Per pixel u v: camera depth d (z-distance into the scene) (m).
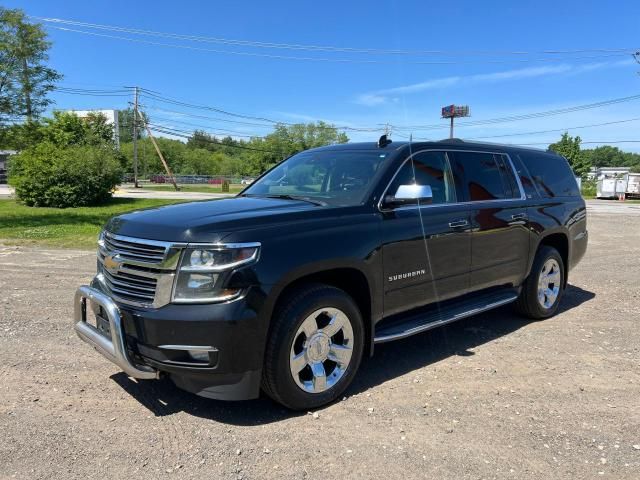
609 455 3.14
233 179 85.25
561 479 2.89
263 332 3.34
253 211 3.71
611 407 3.79
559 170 6.45
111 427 3.42
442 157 4.86
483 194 5.13
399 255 4.16
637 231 15.94
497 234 5.13
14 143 18.03
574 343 5.21
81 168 25.44
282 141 112.00
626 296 7.23
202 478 2.87
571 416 3.64
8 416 3.54
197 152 126.75
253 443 3.24
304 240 3.54
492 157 5.42
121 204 26.97
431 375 4.36
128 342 3.43
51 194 24.75
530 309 5.88
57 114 41.31
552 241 6.29
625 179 43.09
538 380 4.27
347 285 4.10
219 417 3.58
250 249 3.30
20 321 5.69
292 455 3.11
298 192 4.62
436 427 3.46
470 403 3.83
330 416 3.61
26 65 17.02
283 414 3.64
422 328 4.35
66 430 3.37
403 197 4.01
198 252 3.24
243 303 3.24
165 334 3.23
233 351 3.23
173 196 36.69
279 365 3.44
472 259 4.87
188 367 3.26
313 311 3.57
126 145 108.56
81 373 4.30
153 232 3.43
